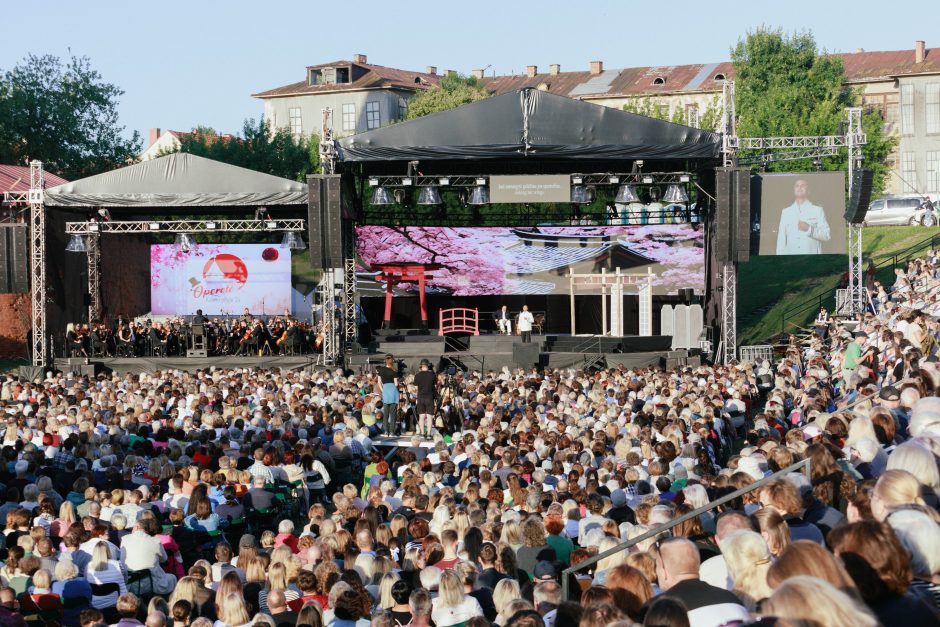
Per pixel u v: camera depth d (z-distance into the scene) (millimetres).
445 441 20469
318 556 10281
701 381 24422
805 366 30078
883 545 4555
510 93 32812
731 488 9625
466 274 40594
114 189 34812
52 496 13844
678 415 19250
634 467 13523
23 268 33844
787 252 33812
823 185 33688
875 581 4520
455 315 42656
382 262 40344
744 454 12125
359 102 84438
